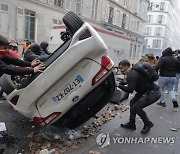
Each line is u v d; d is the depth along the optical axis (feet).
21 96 11.35
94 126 15.07
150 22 213.46
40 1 60.49
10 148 11.41
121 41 58.34
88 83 11.22
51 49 42.09
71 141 12.64
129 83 13.28
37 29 61.41
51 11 65.05
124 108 19.85
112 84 12.72
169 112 20.02
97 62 11.19
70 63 10.74
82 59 10.95
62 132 13.46
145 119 14.39
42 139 12.65
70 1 72.28
